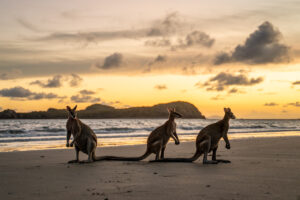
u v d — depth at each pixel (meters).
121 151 14.09
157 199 4.67
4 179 6.51
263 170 7.56
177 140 9.96
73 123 9.19
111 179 6.43
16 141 21.11
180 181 6.12
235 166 8.34
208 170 7.62
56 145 18.05
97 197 4.84
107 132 34.09
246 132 35.94
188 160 9.37
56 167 8.41
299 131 39.94
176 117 9.80
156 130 9.89
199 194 4.98
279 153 12.05
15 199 4.78
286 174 6.94
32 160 10.42
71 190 5.37
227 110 9.06
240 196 4.83
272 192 5.10
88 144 9.39
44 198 4.83
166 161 9.51
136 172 7.39
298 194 4.95
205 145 8.98
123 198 4.75
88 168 8.17
